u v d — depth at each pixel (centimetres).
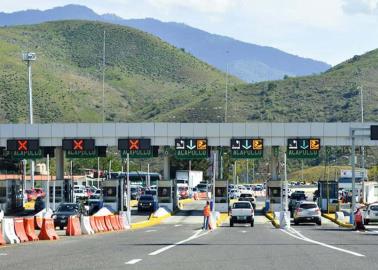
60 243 7594
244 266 4672
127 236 9438
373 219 13912
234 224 14662
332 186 19238
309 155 18175
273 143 18250
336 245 7075
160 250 6225
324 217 18112
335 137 18138
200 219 17225
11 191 19375
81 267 4584
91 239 8556
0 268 4547
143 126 18300
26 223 8238
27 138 18425
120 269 4434
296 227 13488
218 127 18262
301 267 4591
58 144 18400
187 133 18300
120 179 19325
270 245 7062
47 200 15925
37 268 4538
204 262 4956
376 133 13950
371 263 4841
